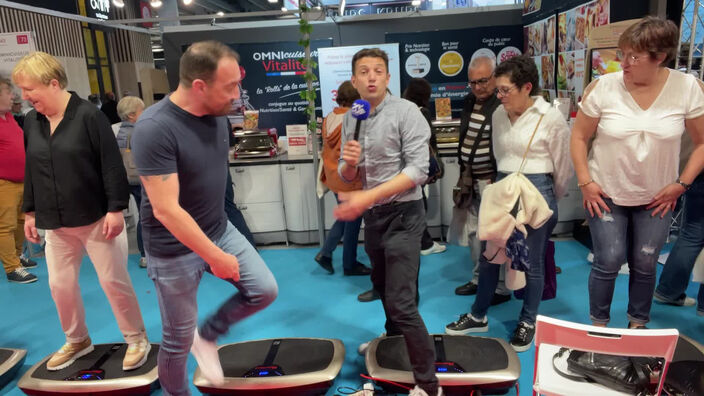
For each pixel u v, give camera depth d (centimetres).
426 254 413
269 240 457
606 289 233
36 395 232
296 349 250
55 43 814
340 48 740
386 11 923
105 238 229
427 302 324
